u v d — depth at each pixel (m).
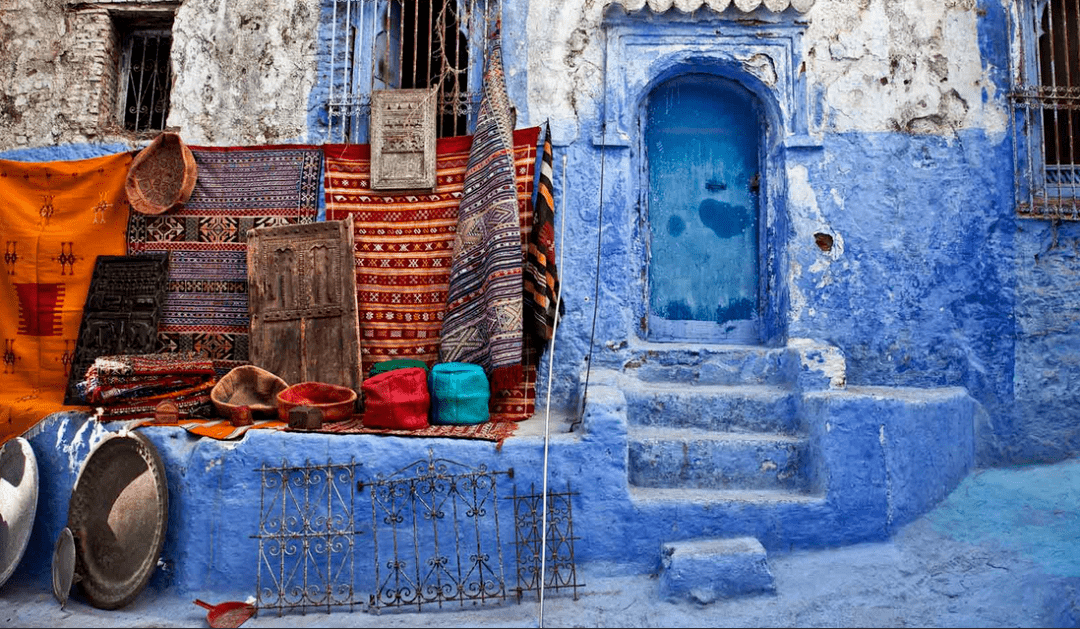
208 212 5.94
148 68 6.57
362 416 5.20
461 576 4.29
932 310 5.78
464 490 4.43
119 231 5.97
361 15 6.18
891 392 5.32
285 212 5.90
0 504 4.87
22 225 6.02
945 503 4.91
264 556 4.34
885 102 5.92
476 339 5.31
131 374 4.95
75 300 5.91
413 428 4.75
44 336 5.88
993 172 5.85
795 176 5.88
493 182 5.36
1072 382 5.67
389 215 5.80
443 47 6.03
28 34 6.38
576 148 5.94
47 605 4.41
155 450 4.45
